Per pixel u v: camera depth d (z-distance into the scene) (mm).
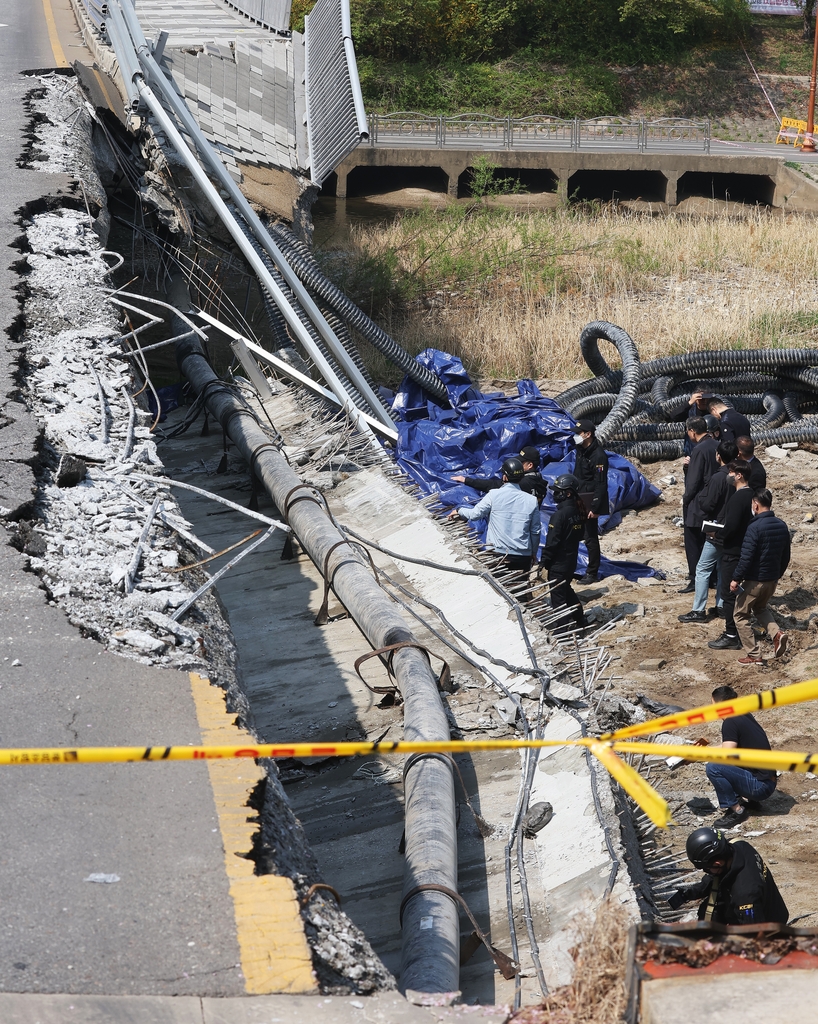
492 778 17656
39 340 23297
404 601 24188
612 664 24672
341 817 16875
